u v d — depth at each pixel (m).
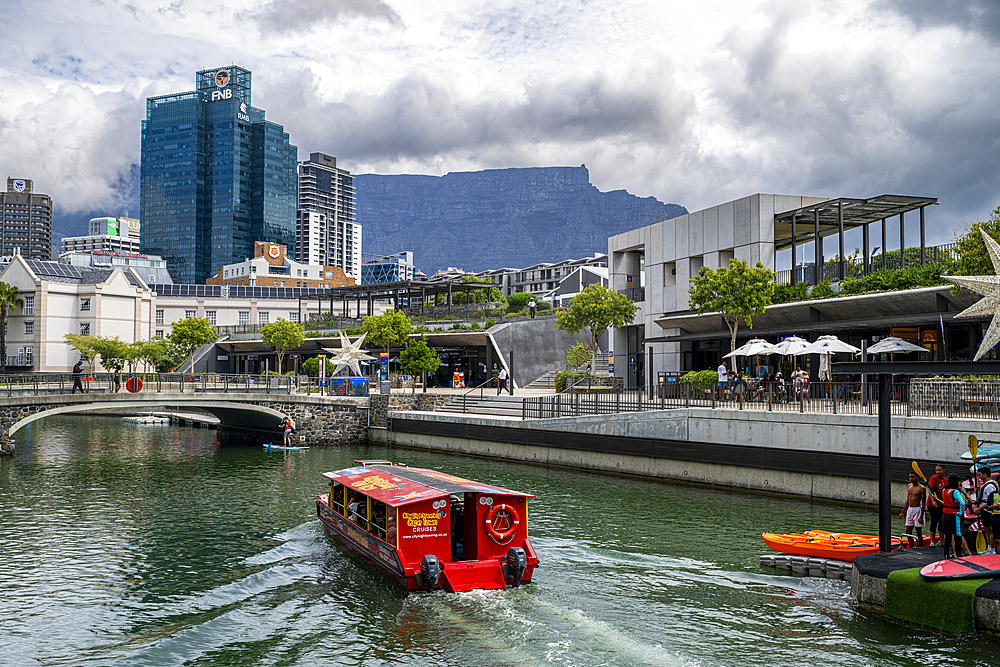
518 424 34.09
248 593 15.40
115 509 23.77
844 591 14.77
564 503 23.81
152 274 153.88
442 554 15.68
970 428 20.27
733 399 28.16
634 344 49.53
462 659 11.98
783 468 24.52
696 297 33.97
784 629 12.91
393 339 54.22
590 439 30.95
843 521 20.80
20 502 24.84
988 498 13.77
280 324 65.75
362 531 17.47
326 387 48.59
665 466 28.17
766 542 17.17
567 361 52.97
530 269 132.50
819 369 31.17
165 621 13.91
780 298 36.12
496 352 55.91
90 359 71.69
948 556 13.79
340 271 167.12
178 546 19.12
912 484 15.93
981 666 11.22
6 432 34.75
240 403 39.53
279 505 24.42
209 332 74.12
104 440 44.47
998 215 25.89
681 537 19.33
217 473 31.25
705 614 13.73
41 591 15.62
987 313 20.45
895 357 31.50
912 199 35.72
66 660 12.18
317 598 15.04
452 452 37.69
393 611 14.12
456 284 68.88
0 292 72.94
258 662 12.05
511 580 15.52
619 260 51.12
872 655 11.75
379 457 36.38
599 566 16.75
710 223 41.59
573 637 12.73
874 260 39.47
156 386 40.62
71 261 152.00
